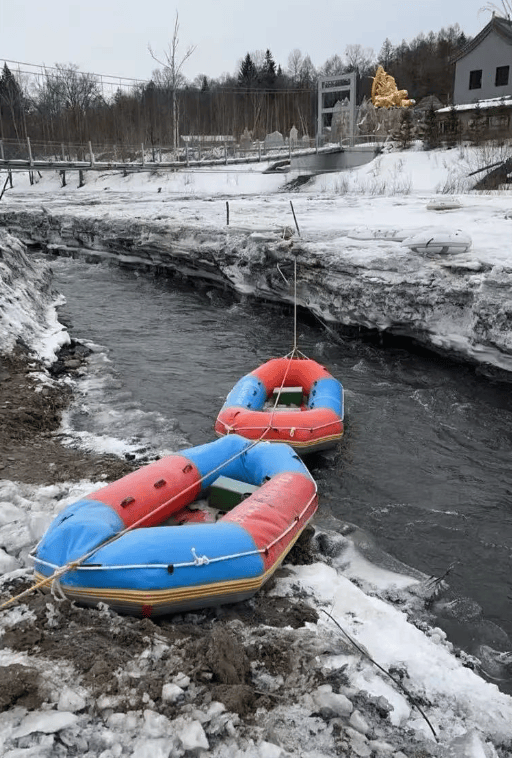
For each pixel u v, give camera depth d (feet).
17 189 168.66
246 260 55.93
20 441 29.14
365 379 40.04
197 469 23.12
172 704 12.84
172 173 152.76
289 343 47.83
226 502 22.43
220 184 140.56
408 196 98.84
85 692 12.81
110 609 16.25
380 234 52.54
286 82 271.90
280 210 82.07
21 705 12.27
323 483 27.66
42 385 36.17
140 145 174.19
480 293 37.99
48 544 17.29
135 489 20.29
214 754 12.01
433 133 130.41
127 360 43.86
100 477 25.31
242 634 15.90
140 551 16.44
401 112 146.10
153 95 217.56
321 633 16.42
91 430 31.86
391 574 21.34
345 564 21.66
